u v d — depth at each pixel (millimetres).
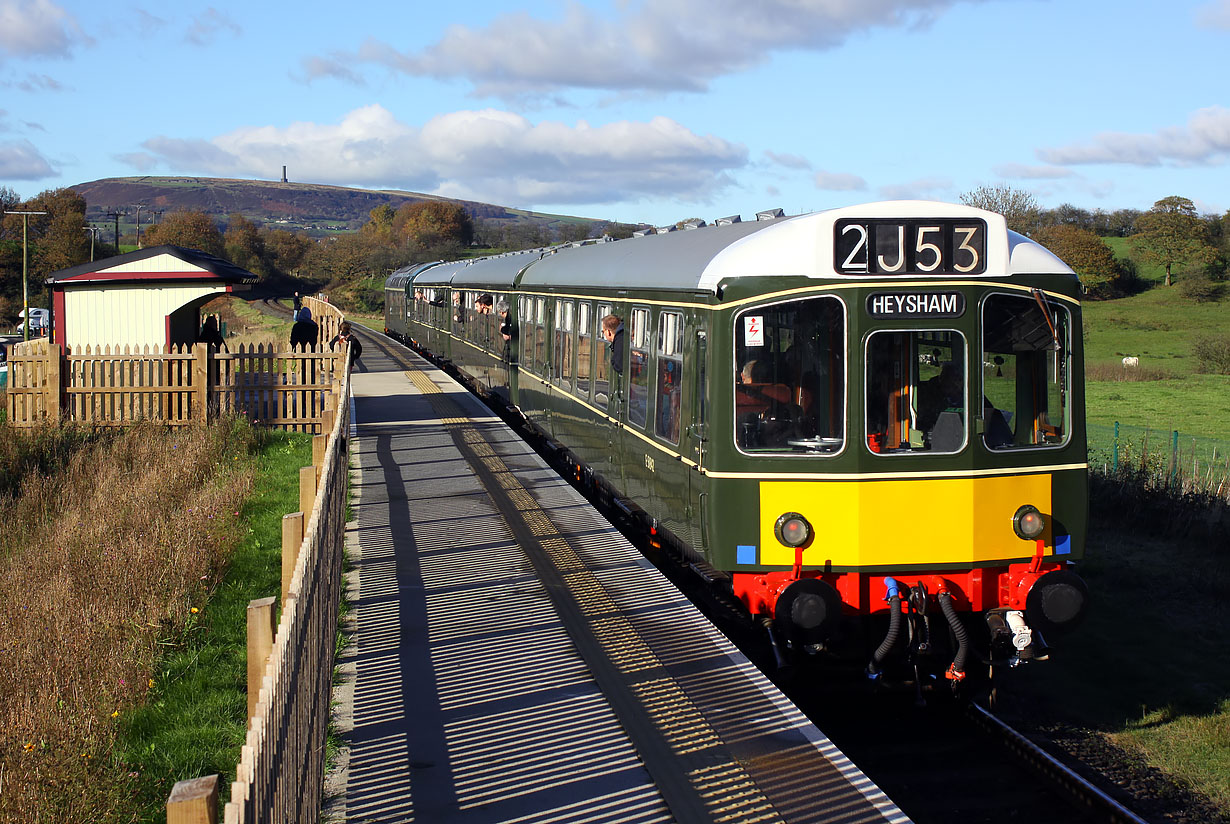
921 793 7176
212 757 6203
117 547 9898
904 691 8719
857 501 7367
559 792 5754
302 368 20062
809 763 6062
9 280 78875
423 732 6523
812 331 7512
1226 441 22328
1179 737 8195
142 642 7730
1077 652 10141
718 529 7672
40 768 5562
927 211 7445
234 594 9281
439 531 11422
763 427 7594
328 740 6422
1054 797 7129
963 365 7461
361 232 133625
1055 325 7621
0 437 15227
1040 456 7555
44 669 7125
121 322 18469
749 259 7652
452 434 17891
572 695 7043
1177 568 12531
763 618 7727
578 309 13773
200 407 17219
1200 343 44281
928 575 7496
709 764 6062
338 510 9867
